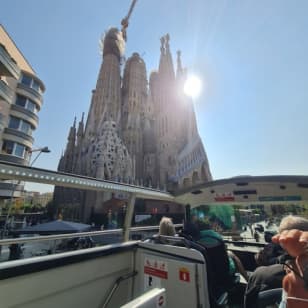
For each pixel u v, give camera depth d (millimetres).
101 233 3523
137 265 2645
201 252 2354
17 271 1600
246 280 3238
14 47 33812
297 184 4742
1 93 25016
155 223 48375
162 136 92812
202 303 1991
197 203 5824
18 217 49406
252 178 5191
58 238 3008
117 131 80562
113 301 2373
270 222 5867
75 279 2041
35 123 34625
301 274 1092
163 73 111625
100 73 92625
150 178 84688
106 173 68375
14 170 2096
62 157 91125
